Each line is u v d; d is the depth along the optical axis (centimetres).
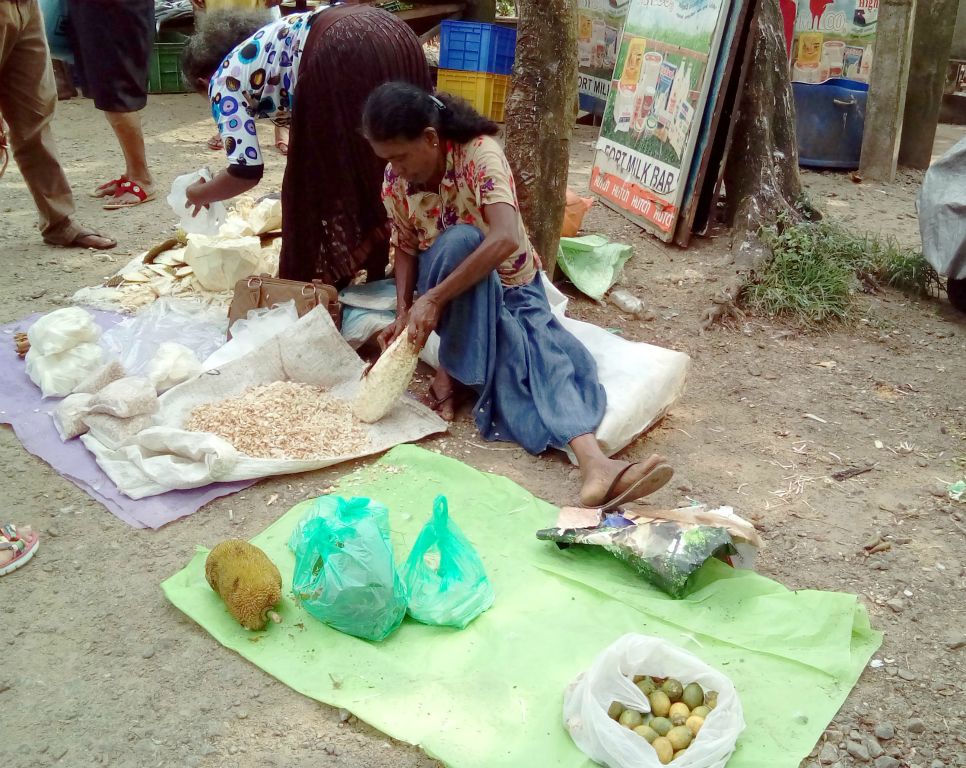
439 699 253
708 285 563
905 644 283
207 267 489
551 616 284
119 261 559
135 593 296
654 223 641
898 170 878
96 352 414
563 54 473
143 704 254
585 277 545
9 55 512
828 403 439
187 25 985
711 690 246
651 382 382
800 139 862
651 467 329
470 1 1052
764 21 603
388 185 390
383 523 295
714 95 587
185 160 766
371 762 238
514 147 490
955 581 312
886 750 246
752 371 469
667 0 650
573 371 379
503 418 385
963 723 254
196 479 342
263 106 429
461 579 284
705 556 288
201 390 390
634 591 294
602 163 720
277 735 246
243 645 271
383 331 395
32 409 395
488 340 376
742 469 378
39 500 341
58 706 253
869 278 582
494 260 353
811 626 278
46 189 558
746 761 234
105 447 364
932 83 861
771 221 600
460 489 348
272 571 278
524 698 253
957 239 530
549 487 358
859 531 339
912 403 443
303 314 429
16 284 520
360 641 273
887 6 789
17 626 281
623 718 238
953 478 377
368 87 415
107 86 619
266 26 424
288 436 369
